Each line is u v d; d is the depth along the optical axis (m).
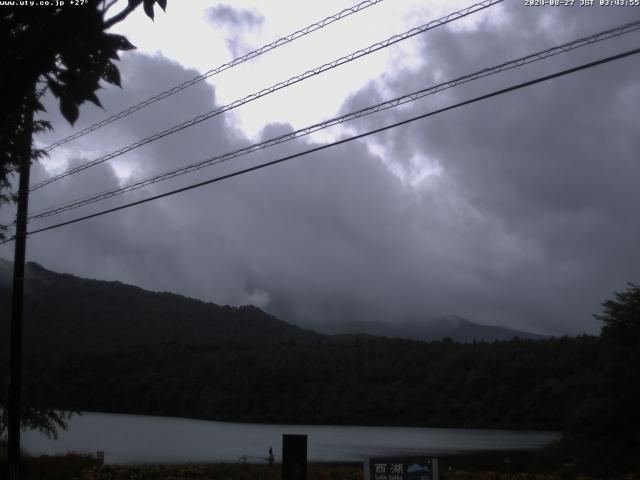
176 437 107.12
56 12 4.11
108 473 30.47
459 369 169.50
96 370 188.75
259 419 162.50
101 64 4.33
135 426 135.12
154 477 31.84
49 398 27.56
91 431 115.94
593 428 42.84
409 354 185.75
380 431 139.75
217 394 173.88
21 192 17.94
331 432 134.25
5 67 3.97
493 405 152.25
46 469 27.42
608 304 44.47
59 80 4.31
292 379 176.62
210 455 71.88
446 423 152.00
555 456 46.44
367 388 173.00
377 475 10.92
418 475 10.84
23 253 19.25
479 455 74.69
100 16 4.08
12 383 18.58
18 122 6.74
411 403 164.50
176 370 185.62
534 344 169.25
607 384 43.06
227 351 197.88
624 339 43.66
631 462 39.25
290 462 11.31
